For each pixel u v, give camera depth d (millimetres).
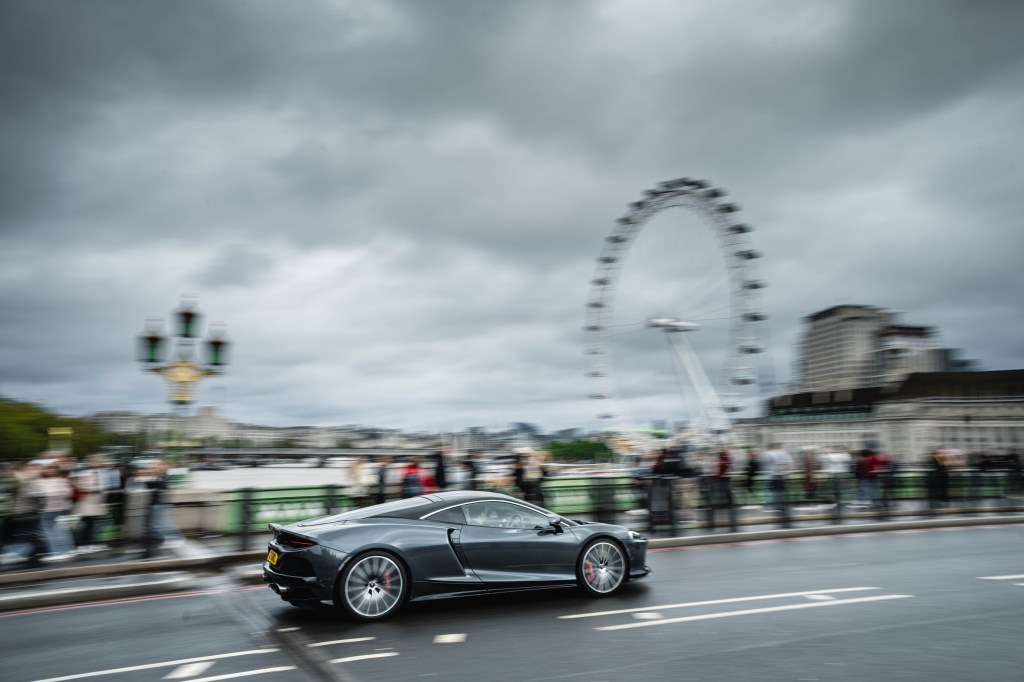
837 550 15266
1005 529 19703
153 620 9406
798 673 6758
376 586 9078
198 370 19375
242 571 12945
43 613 10078
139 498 15828
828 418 140750
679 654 7398
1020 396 121375
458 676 6801
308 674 6926
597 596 10180
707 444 39062
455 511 9789
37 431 133875
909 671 6801
